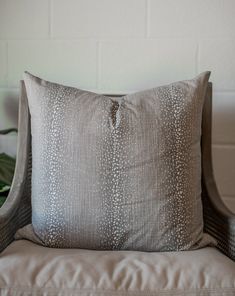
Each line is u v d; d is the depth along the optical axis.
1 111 1.46
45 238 0.98
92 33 1.38
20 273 0.81
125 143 0.98
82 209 0.97
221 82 1.34
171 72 1.36
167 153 0.98
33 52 1.41
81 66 1.40
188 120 1.01
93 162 0.98
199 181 1.04
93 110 1.01
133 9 1.35
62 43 1.40
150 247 0.96
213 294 0.78
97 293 0.78
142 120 0.99
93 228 0.97
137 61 1.37
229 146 1.36
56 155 1.00
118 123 0.99
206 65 1.34
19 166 1.12
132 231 0.96
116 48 1.37
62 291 0.78
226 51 1.33
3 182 1.28
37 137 1.03
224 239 1.01
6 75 1.44
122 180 0.97
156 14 1.34
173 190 0.98
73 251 0.93
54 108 1.02
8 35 1.42
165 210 0.96
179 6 1.33
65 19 1.39
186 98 1.02
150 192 0.97
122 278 0.81
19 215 1.09
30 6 1.40
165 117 1.00
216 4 1.31
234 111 1.34
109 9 1.36
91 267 0.84
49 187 0.99
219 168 1.37
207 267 0.85
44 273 0.81
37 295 0.78
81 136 0.99
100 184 0.97
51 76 1.41
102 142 0.98
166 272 0.83
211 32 1.32
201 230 1.01
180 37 1.34
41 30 1.40
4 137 1.47
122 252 0.93
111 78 1.39
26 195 1.14
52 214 0.98
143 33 1.36
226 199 1.38
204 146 1.16
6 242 0.97
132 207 0.96
